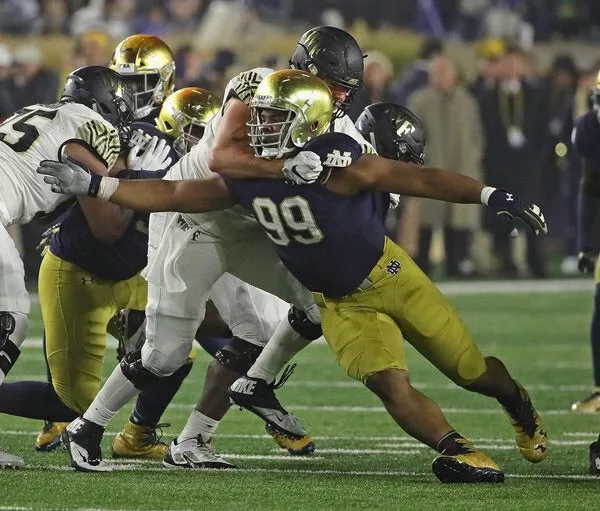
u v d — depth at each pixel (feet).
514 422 67.46
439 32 231.50
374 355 63.00
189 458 69.21
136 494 60.39
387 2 227.40
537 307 151.94
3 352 65.10
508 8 234.17
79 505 57.77
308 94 60.18
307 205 61.31
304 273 63.46
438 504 58.23
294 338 70.03
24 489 61.36
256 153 61.67
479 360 64.64
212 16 212.02
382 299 63.31
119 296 71.61
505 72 178.29
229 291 70.95
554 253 215.72
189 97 73.56
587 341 126.31
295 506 57.82
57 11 213.87
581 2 233.76
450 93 170.19
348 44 66.13
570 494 60.59
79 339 70.85
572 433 81.10
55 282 70.69
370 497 59.88
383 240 63.26
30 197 67.62
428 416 63.00
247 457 72.95
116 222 68.08
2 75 171.42
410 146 67.31
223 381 70.33
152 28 212.64
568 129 184.34
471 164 171.53
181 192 62.95
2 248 65.31
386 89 173.68
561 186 190.29
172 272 67.10
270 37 211.61
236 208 65.82
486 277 181.68
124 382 67.21
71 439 67.15
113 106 69.92
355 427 83.61
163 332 67.26
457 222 173.47
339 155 60.13
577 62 222.89
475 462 62.95
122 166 70.90
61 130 67.87
